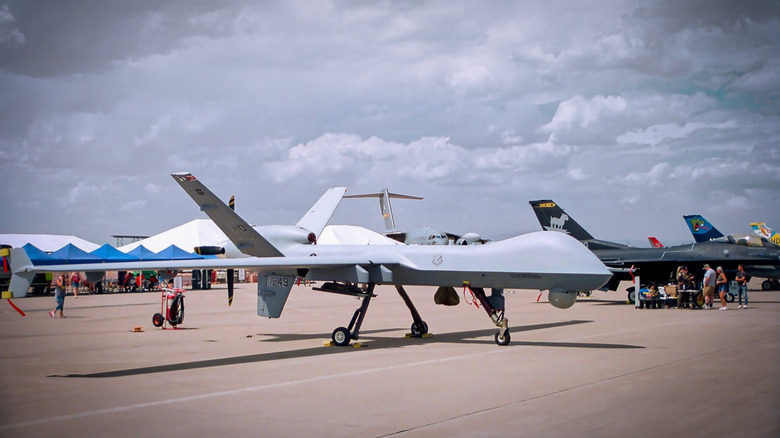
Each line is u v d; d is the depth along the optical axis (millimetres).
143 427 6977
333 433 6629
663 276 30391
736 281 24938
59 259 36875
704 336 14797
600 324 18219
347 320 20953
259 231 17578
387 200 45000
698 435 6316
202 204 16578
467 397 8266
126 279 45656
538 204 35281
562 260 13156
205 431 6777
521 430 6590
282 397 8477
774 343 13367
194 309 26516
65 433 6754
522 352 12547
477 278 13961
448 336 15898
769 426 6629
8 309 27859
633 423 6781
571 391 8516
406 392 8680
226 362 11742
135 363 11703
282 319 21531
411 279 14797
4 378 10133
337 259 13719
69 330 18094
